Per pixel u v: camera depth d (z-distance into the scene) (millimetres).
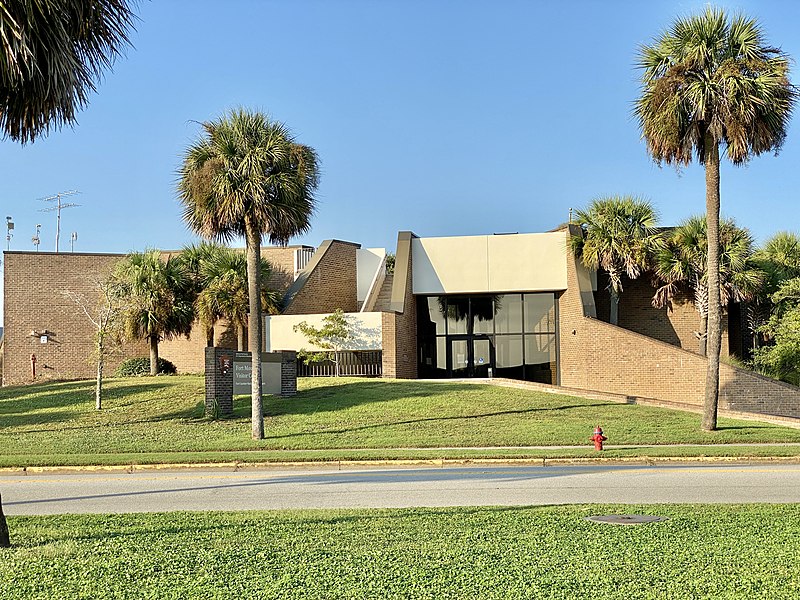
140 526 10094
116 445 22391
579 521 10078
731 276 35281
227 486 15641
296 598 6500
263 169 21203
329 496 13773
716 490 14023
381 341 35656
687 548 8195
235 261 38281
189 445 22094
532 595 6492
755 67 21156
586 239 36656
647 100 22406
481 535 9109
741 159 21781
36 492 15141
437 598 6457
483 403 28109
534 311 40031
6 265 40750
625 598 6375
